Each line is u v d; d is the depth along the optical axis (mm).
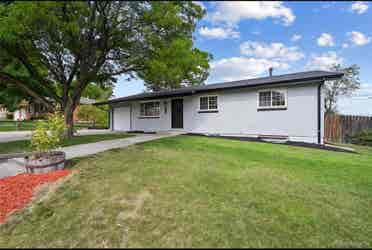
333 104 17734
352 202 3293
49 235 2564
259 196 3256
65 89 9977
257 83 9188
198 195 3174
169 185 3498
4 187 3822
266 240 2248
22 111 31422
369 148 9289
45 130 4969
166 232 2359
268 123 9516
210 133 11406
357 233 2529
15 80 9648
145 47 7531
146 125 14727
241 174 4238
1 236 2711
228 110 10750
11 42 7137
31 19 5691
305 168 4961
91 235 2438
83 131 16234
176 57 7902
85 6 5723
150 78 9219
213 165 4781
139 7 6461
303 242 2266
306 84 8539
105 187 3494
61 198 3318
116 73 9859
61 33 6680
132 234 2373
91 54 8055
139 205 2906
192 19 7539
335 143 10734
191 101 12195
